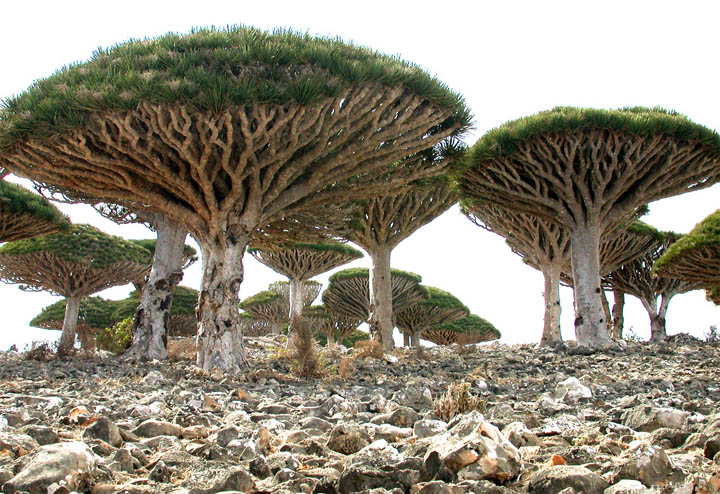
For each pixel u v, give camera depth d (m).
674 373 7.95
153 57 7.70
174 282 12.05
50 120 7.14
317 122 7.96
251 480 2.38
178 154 8.12
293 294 22.61
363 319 27.20
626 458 2.58
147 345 11.48
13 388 6.40
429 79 8.53
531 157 11.49
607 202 12.10
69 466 2.28
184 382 7.07
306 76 7.49
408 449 2.78
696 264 15.59
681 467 2.31
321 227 12.35
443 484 2.15
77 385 6.88
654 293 22.27
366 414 4.42
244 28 8.41
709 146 11.16
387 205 15.18
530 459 2.68
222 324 8.44
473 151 11.69
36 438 3.04
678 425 3.40
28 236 14.61
